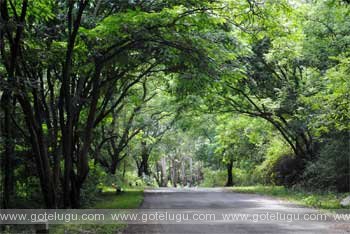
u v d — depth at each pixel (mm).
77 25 13359
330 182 25188
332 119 17344
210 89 20031
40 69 15711
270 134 35594
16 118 17281
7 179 14805
